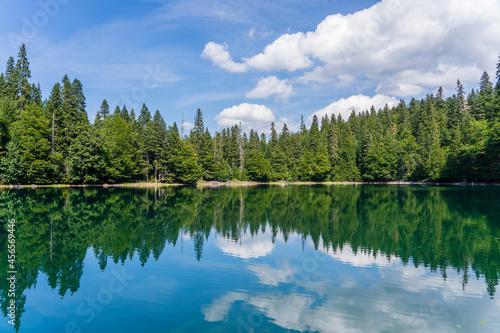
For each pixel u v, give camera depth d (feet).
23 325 24.72
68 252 46.52
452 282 34.45
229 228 66.39
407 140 292.81
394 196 136.87
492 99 239.30
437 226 67.46
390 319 25.58
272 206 106.32
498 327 24.39
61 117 197.88
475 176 205.87
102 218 77.00
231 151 328.70
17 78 212.23
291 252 47.09
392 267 39.73
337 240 55.21
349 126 372.17
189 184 256.93
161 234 59.88
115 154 210.18
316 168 305.32
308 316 26.11
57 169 177.17
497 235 58.54
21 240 53.83
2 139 161.89
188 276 36.11
